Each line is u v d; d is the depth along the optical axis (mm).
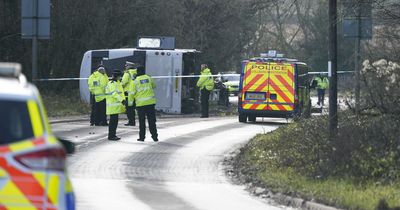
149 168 45562
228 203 34125
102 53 96188
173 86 95938
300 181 38000
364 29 46062
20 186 16422
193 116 95000
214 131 71000
